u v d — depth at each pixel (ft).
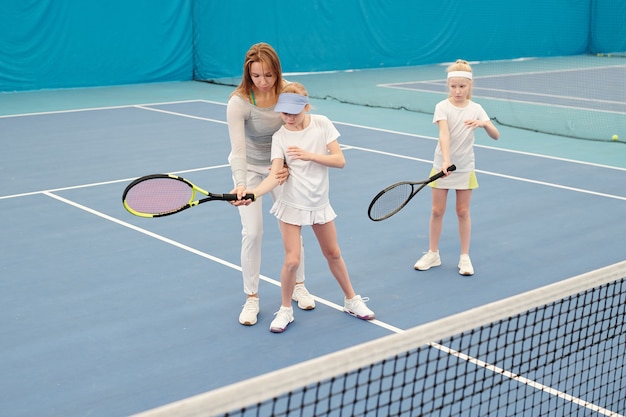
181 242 20.63
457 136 17.75
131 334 15.14
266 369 13.78
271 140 15.24
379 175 27.96
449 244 20.62
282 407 12.07
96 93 49.08
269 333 15.25
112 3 51.96
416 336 8.68
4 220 22.43
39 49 49.75
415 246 20.45
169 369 13.74
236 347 14.64
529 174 28.35
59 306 16.43
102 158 30.63
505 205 24.22
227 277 18.20
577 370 13.38
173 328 15.43
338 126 38.11
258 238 15.42
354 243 20.65
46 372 13.58
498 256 19.66
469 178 17.95
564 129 38.32
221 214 23.15
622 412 12.04
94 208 23.70
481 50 70.08
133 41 53.31
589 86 54.75
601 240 20.90
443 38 67.36
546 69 64.54
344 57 62.34
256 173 15.35
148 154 31.35
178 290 17.38
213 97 47.93
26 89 49.75
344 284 15.88
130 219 22.63
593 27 76.59
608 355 13.93
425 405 12.06
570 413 11.89
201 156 30.99
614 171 29.01
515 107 45.42
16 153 31.37
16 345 14.61
